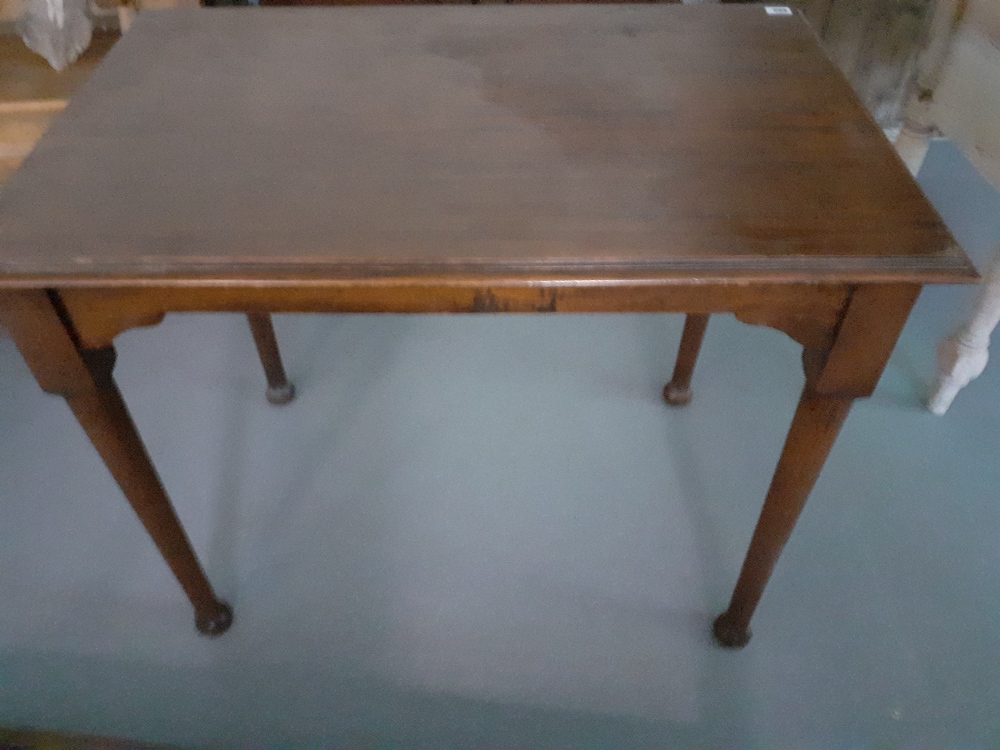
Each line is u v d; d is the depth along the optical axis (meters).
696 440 1.37
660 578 1.17
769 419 1.40
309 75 0.92
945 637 1.11
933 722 1.03
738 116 0.85
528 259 0.66
